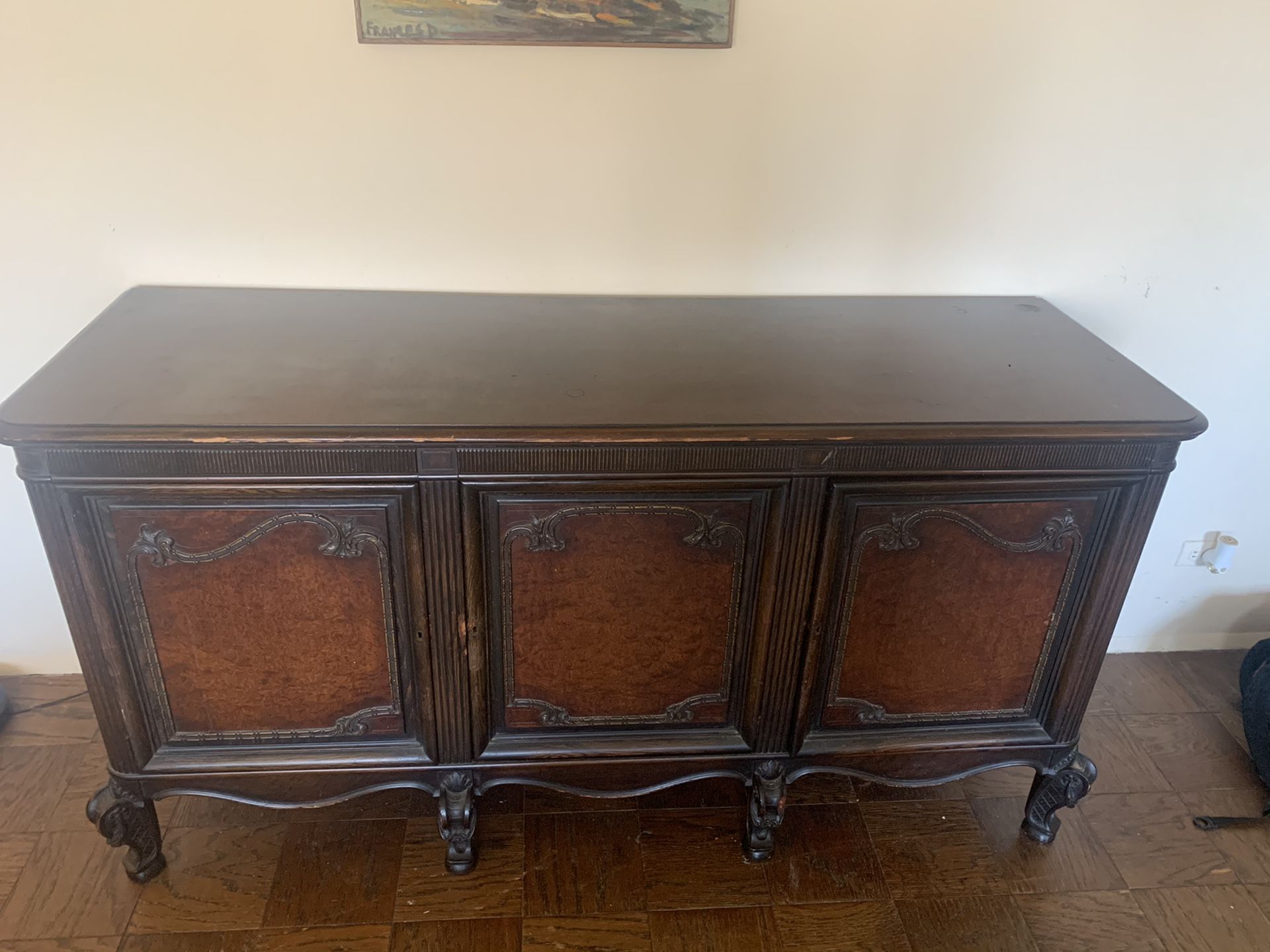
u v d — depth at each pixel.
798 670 1.46
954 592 1.41
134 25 1.44
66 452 1.19
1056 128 1.61
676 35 1.48
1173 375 1.86
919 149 1.61
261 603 1.33
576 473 1.25
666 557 1.35
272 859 1.64
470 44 1.48
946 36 1.53
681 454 1.24
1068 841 1.73
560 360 1.42
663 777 1.55
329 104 1.52
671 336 1.53
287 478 1.23
